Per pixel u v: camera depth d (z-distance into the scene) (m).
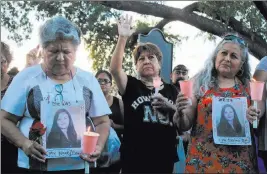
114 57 3.59
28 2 9.55
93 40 11.02
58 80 2.78
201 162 3.06
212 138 3.07
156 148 3.60
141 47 3.81
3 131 2.69
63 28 2.67
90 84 2.90
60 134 2.70
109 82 4.66
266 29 10.49
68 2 9.83
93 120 2.94
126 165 3.61
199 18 10.23
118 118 4.61
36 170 2.71
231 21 10.48
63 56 2.67
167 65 6.78
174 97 3.80
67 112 2.73
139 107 3.62
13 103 2.70
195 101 3.21
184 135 4.68
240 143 3.02
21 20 9.56
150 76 3.77
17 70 4.32
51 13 9.73
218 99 3.11
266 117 3.43
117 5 9.73
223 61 3.17
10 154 3.41
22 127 2.73
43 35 2.67
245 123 3.05
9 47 3.92
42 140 2.66
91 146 2.63
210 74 3.23
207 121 3.11
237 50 3.18
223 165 3.02
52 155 2.67
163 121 3.65
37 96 2.71
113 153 4.18
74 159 2.78
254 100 2.99
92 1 9.83
